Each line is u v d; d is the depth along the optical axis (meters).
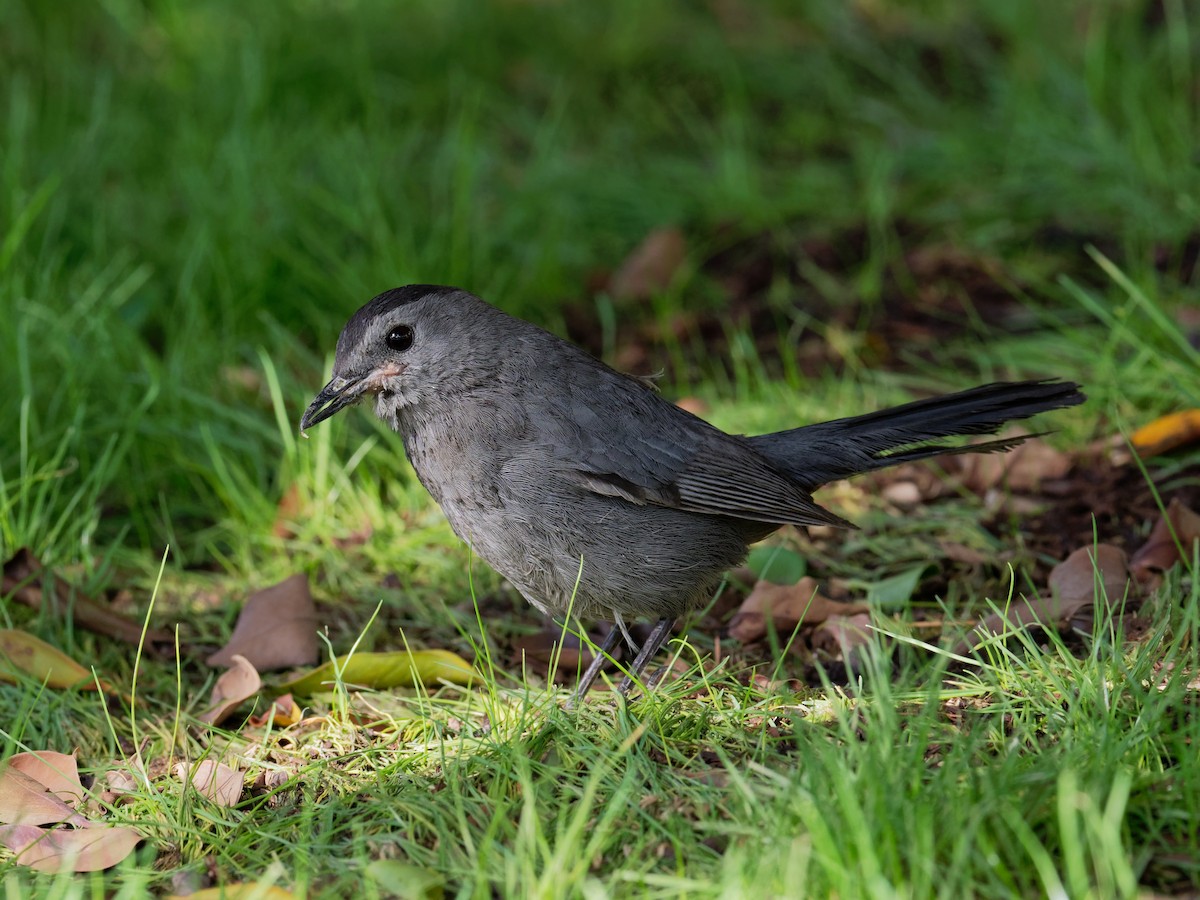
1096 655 7.18
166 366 11.55
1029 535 9.80
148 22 18.09
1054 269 13.39
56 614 9.04
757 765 6.30
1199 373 10.68
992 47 18.00
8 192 12.88
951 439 10.87
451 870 6.07
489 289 13.27
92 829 6.91
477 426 8.07
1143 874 5.84
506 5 18.83
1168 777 6.25
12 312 11.22
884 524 10.09
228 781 7.31
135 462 10.77
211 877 6.48
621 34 18.44
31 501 10.27
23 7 17.45
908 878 5.59
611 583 8.17
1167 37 16.31
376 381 8.20
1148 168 14.05
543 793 6.57
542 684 8.58
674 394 12.08
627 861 6.05
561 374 8.21
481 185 15.08
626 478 8.06
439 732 7.38
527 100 17.31
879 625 8.35
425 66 17.47
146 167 14.59
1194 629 7.52
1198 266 12.74
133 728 7.85
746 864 5.66
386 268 12.71
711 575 8.43
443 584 9.82
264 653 8.83
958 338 12.55
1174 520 9.02
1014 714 6.97
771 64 17.98
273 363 11.91
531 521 8.07
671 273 13.95
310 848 6.51
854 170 15.84
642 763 6.77
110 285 12.48
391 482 10.83
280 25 17.27
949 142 15.33
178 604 9.64
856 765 6.13
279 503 10.41
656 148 16.56
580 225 14.73
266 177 13.63
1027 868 5.72
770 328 13.19
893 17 18.95
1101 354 11.39
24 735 7.98
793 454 8.88
